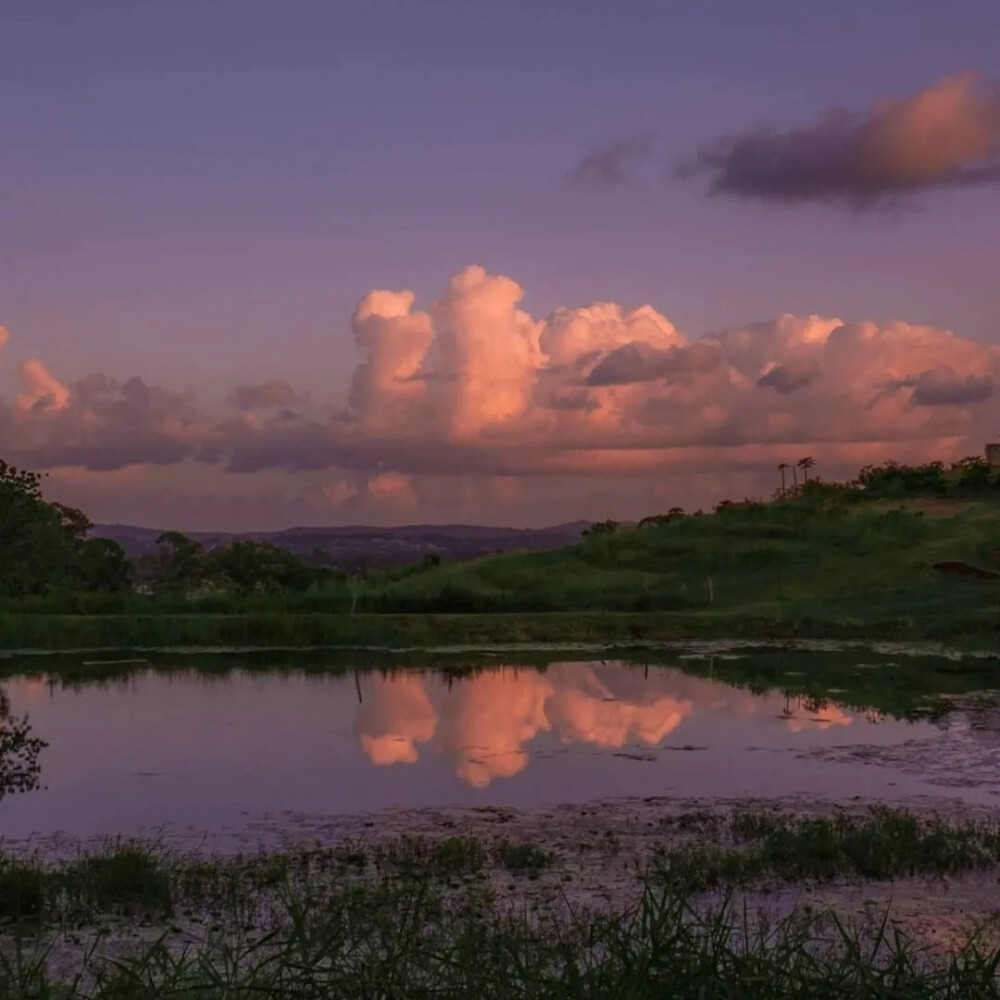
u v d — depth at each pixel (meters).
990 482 60.47
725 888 9.75
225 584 63.41
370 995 5.26
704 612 41.34
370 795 14.08
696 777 15.14
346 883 9.83
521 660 30.66
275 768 15.88
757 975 4.91
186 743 17.88
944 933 8.45
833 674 26.91
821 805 13.39
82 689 24.67
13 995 5.66
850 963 5.21
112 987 5.54
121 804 13.59
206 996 5.43
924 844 10.80
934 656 30.69
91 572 59.50
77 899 9.34
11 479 37.72
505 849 10.96
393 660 30.73
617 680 26.05
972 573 44.38
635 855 11.01
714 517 57.03
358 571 57.66
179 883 9.83
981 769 15.54
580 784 14.73
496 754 16.91
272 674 27.53
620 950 5.33
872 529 52.12
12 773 15.53
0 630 33.50
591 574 51.38
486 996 5.13
